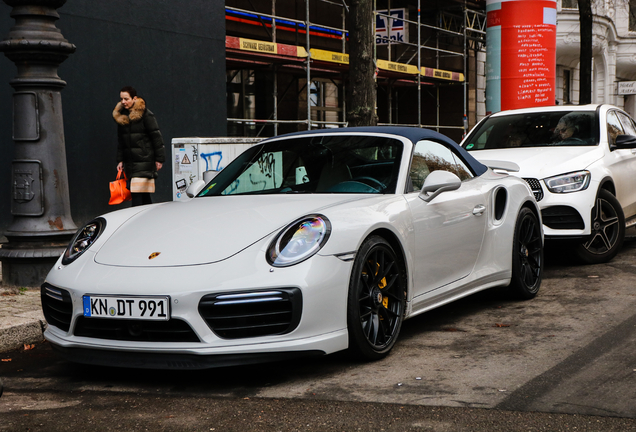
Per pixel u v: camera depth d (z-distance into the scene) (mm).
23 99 5664
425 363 3648
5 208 8023
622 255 7215
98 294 3328
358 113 8609
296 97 15539
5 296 5336
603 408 2904
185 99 10539
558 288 5617
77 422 2945
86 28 8992
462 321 4617
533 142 7371
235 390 3303
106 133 9289
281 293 3230
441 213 4273
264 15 13266
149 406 3121
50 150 5719
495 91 17375
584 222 6391
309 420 2869
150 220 3902
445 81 19094
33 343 4512
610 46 27828
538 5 16859
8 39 5617
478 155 7113
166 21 10172
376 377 3422
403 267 3910
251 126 14484
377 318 3717
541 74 17078
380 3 17297
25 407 3168
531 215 5363
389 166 4246
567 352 3768
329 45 16125
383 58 17500
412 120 20188
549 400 3018
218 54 11148
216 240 3480
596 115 7445
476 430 2705
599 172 6617
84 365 3893
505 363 3600
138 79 9750
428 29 19078
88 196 9039
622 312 4691
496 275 4891
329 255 3393
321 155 4469
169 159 10273
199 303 3195
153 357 3271
